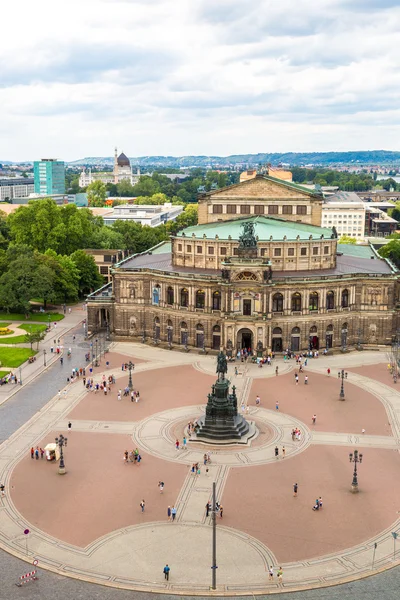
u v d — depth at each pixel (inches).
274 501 3713.1
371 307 7121.1
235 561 3127.5
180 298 7081.7
